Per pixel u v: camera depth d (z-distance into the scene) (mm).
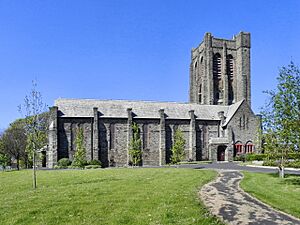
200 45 98500
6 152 81250
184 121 75938
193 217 15828
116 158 70375
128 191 22938
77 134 65750
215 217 16281
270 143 33375
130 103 76250
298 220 16203
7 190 26500
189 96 104500
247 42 94062
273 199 21312
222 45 94562
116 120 71188
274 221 15938
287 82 28484
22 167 84375
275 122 29750
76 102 72312
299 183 29812
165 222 14906
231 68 95750
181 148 65438
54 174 39688
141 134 72688
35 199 20141
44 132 35094
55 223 14961
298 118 27984
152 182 28766
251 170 46156
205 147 77000
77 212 16781
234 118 76688
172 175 35938
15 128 83500
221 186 27656
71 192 22531
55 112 66500
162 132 72938
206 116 78750
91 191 22938
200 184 28359
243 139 76750
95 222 15039
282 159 33750
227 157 74875
